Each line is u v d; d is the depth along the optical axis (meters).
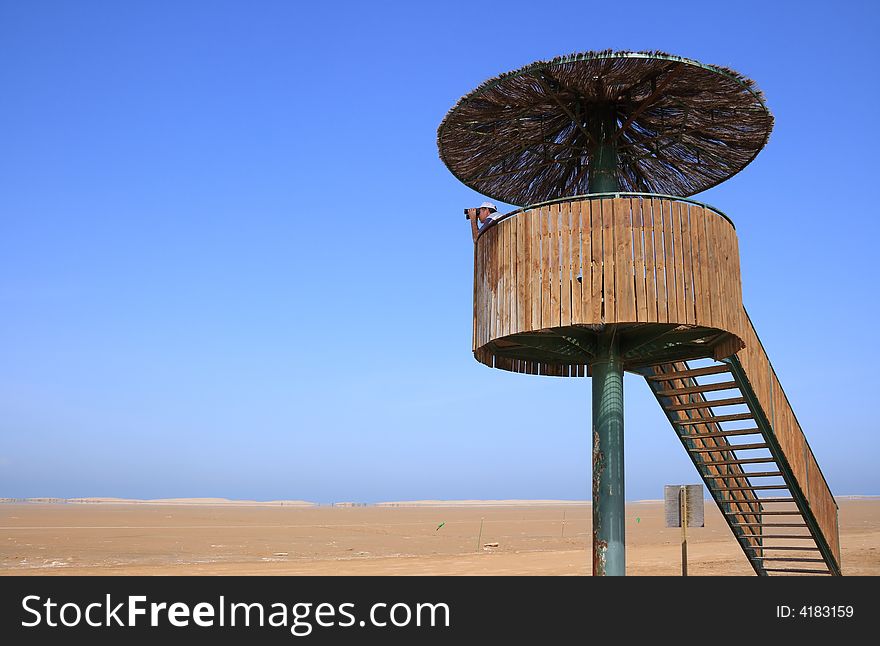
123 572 24.75
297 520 78.06
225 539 45.06
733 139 15.12
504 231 13.55
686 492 13.54
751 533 18.42
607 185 14.39
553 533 55.69
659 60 12.47
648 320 12.22
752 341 15.22
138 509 120.38
